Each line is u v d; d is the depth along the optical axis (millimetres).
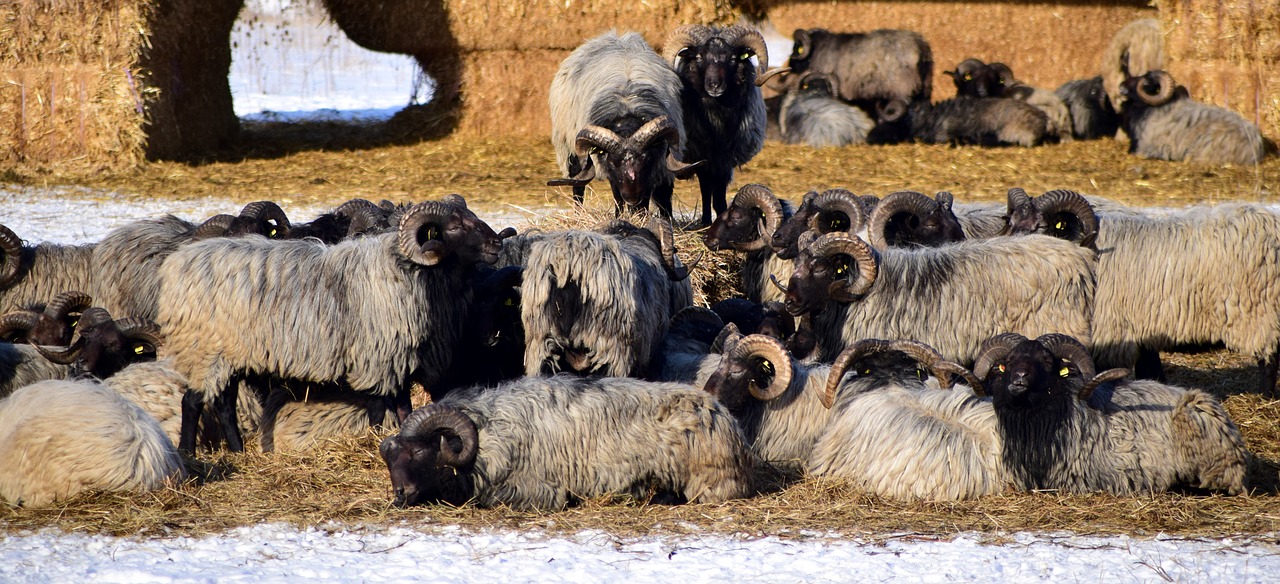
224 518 13461
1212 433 14453
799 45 49531
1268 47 44250
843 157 42594
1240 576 11461
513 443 13977
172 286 16312
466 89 48969
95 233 29078
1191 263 18734
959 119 46219
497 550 12312
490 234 16516
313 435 17062
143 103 41625
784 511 13875
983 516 13648
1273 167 40656
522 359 17328
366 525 13180
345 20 49875
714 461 14344
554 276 15758
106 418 14258
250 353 16203
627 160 22766
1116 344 19312
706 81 25625
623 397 14453
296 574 11516
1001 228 20391
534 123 49406
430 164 42000
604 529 13102
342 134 49281
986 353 15008
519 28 48312
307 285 16297
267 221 20750
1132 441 14750
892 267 17797
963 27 59375
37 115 41406
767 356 15539
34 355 17875
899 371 16297
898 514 13805
